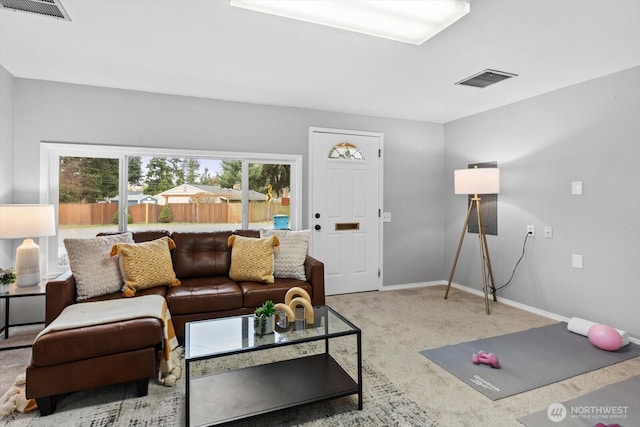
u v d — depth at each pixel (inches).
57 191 125.8
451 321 127.2
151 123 133.2
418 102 145.7
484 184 141.5
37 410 72.7
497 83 122.9
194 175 142.3
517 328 120.3
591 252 118.6
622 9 75.3
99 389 80.8
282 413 72.2
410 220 177.5
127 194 134.1
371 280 169.8
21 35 88.9
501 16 78.5
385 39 89.3
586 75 115.0
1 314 115.2
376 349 103.0
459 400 77.0
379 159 170.1
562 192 127.5
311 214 157.0
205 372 89.3
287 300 88.0
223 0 72.8
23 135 119.1
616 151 111.5
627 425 67.9
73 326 75.2
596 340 103.0
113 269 104.3
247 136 146.3
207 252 126.6
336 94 135.9
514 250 145.7
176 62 105.5
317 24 81.4
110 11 77.5
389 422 69.6
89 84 125.0
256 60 103.7
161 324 81.9
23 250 103.3
